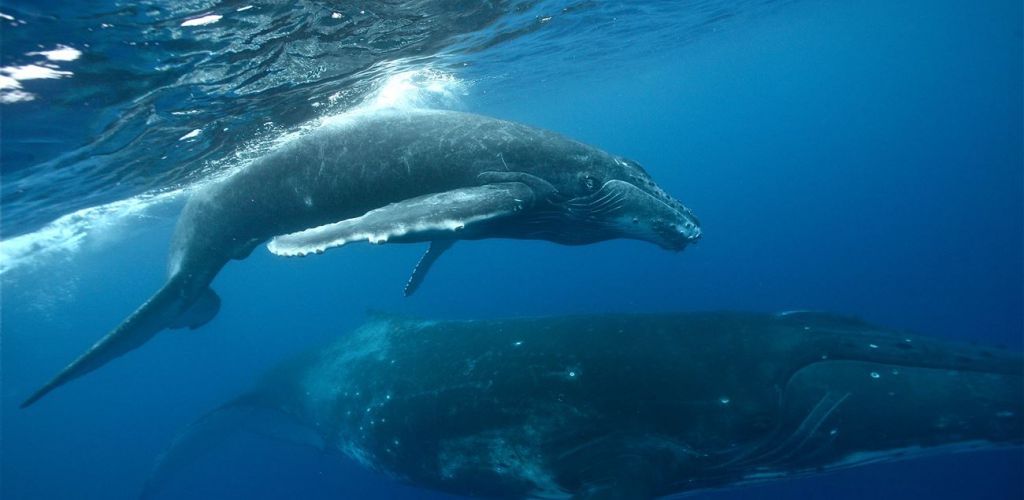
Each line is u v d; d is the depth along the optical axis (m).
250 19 8.98
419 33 13.61
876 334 7.98
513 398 8.27
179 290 9.60
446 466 9.20
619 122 112.25
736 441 7.62
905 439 7.10
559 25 19.61
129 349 9.35
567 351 8.35
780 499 18.27
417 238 6.30
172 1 7.55
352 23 11.05
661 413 7.73
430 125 7.41
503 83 29.41
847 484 19.16
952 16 76.94
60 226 21.81
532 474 8.27
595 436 7.83
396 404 9.78
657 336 8.32
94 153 12.78
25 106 9.16
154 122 12.05
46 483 36.44
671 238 8.07
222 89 11.54
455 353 9.43
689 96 100.06
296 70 12.20
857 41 82.50
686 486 7.95
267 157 8.21
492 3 13.81
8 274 31.17
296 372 14.83
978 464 19.98
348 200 7.75
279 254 6.18
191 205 9.31
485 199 6.52
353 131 7.59
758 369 7.77
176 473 17.98
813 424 7.34
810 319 8.36
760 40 53.38
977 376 7.25
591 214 7.71
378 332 12.32
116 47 8.30
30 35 7.21
